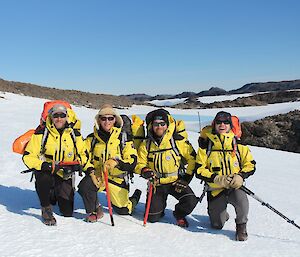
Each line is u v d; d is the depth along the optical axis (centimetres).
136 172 423
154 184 411
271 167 968
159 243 356
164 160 411
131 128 436
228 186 380
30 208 434
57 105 388
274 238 393
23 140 397
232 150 392
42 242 330
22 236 339
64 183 412
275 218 468
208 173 391
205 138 406
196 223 434
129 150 413
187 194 414
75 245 331
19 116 1922
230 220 453
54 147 392
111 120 404
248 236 395
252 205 534
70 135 399
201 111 4162
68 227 377
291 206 543
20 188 526
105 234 366
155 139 415
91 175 397
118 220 415
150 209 413
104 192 538
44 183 382
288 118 2344
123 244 344
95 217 403
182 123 427
